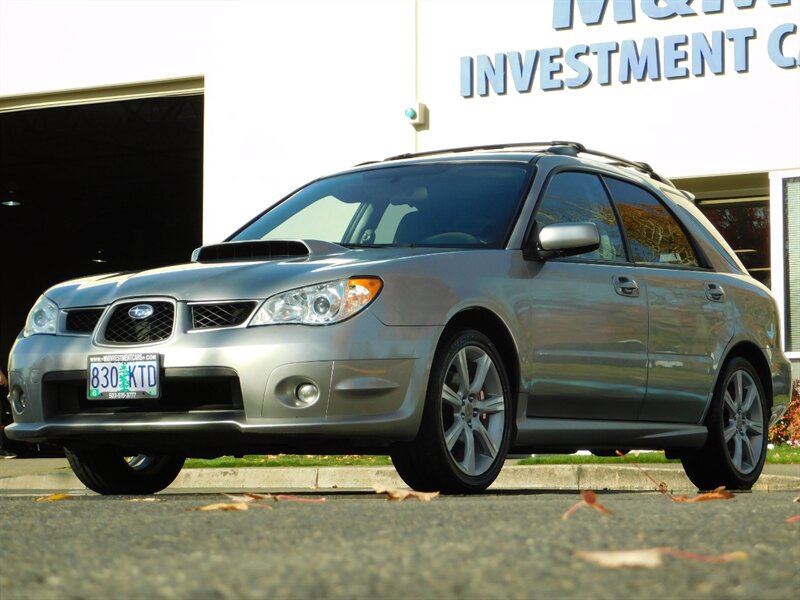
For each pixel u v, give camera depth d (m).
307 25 15.90
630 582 2.27
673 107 14.05
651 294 6.79
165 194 34.50
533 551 2.73
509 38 14.80
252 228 7.20
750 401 7.54
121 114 25.31
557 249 6.19
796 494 5.38
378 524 3.51
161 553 2.94
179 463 7.08
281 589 2.23
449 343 5.65
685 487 9.49
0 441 14.20
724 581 2.29
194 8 16.59
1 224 38.31
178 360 5.50
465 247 6.09
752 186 14.59
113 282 6.03
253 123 16.12
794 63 13.59
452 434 5.68
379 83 15.50
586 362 6.31
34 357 5.99
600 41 14.37
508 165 6.73
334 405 5.32
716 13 13.90
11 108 17.89
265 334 5.40
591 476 9.91
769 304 7.94
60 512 4.40
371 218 6.73
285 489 10.48
